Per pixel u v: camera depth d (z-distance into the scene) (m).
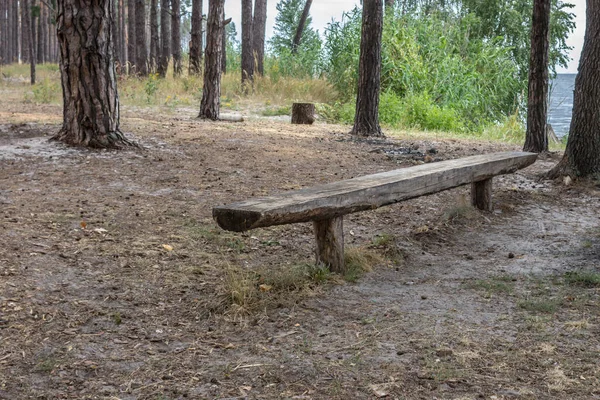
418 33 22.02
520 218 7.72
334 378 3.52
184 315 4.39
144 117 14.92
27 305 4.32
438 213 7.56
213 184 8.06
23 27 52.28
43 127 10.86
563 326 4.29
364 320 4.36
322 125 16.45
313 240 6.24
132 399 3.27
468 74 21.02
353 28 22.89
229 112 18.28
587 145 9.20
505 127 17.03
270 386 3.43
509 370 3.63
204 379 3.50
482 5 26.92
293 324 4.29
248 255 5.70
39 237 5.63
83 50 9.27
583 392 3.38
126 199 7.12
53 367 3.56
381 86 20.78
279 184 8.31
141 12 29.64
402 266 5.72
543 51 11.72
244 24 24.08
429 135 15.27
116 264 5.21
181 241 5.87
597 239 6.77
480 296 4.92
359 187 5.41
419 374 3.57
